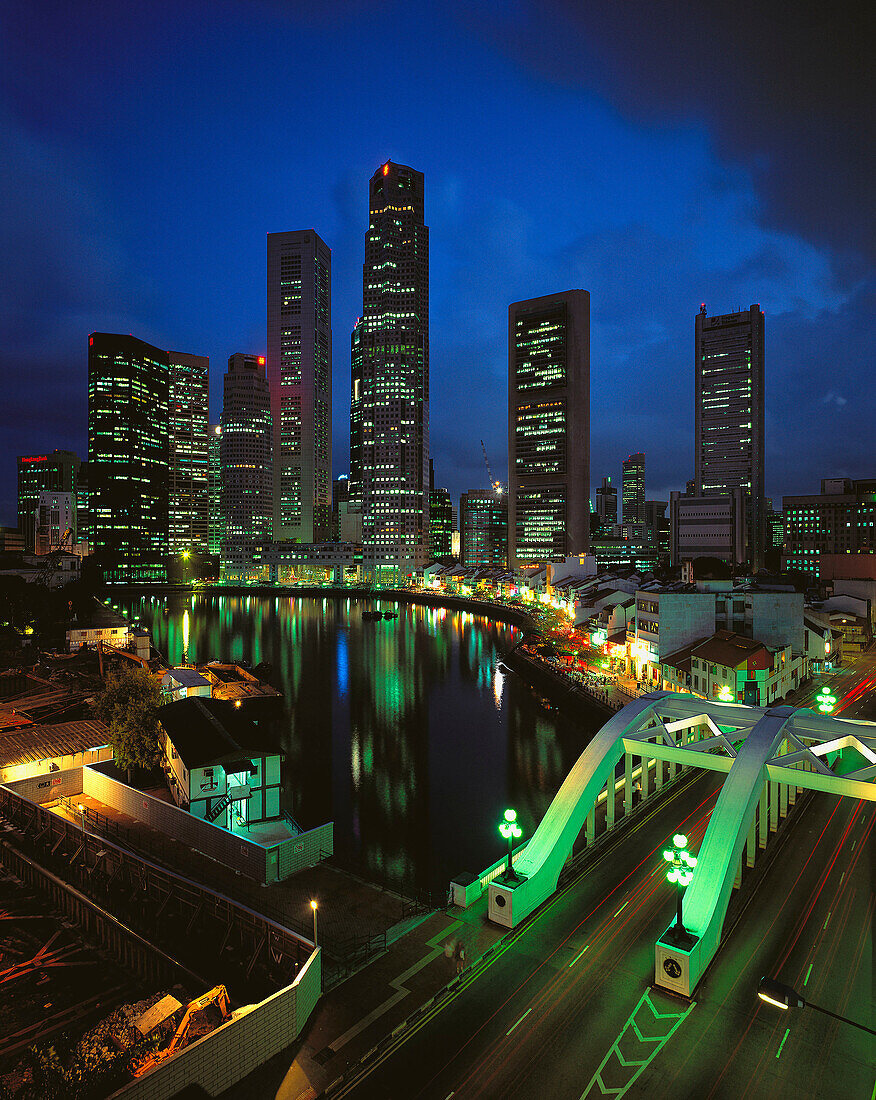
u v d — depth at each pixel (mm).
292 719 91062
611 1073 23609
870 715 74562
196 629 187125
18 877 44000
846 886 36719
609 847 42438
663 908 34625
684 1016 26469
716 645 83188
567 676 104000
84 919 38938
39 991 33375
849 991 27766
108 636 131625
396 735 83438
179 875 38531
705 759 38062
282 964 31469
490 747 78438
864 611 134375
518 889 33344
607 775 41250
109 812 49844
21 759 54438
